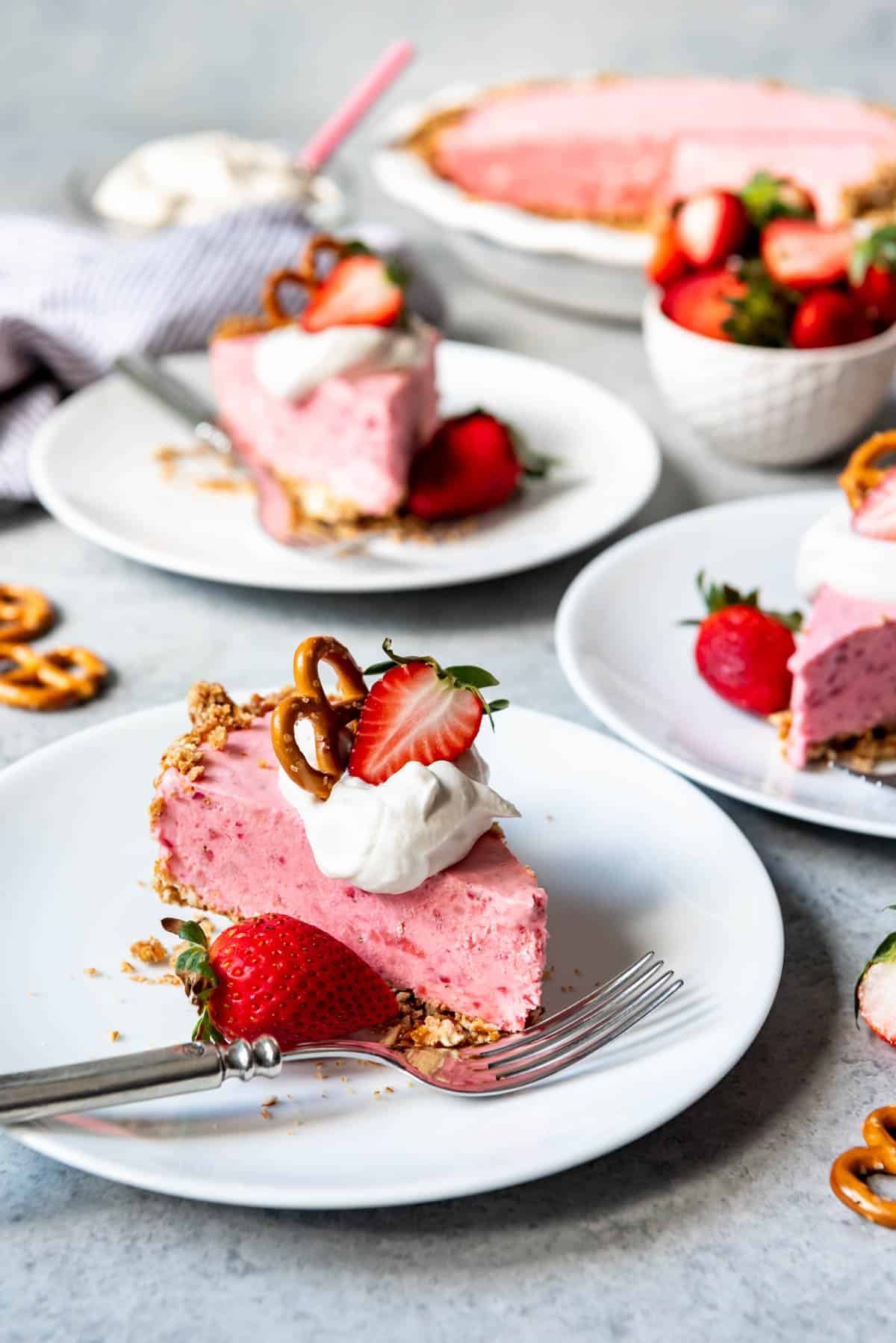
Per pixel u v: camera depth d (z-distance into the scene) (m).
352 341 1.11
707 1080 0.83
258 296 1.25
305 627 1.07
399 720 0.86
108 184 1.40
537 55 1.84
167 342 1.23
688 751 0.97
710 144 1.41
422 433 1.14
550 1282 0.80
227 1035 0.84
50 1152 0.80
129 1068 0.81
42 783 0.92
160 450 1.16
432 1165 0.81
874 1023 0.87
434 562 1.08
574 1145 0.81
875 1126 0.84
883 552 0.98
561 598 1.10
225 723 0.91
